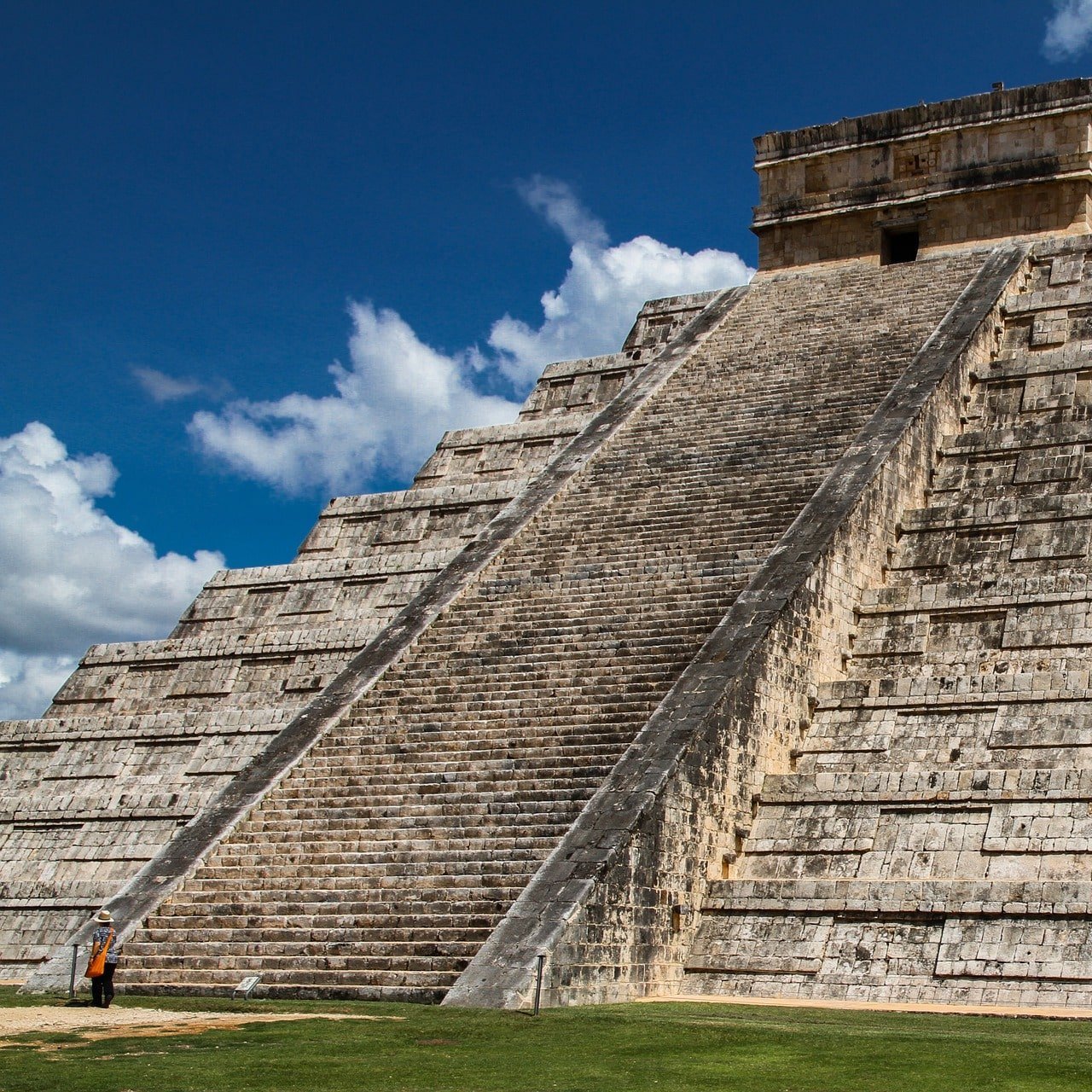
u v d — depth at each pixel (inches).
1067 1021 765.3
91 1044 679.1
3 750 1517.0
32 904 1299.2
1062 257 1541.6
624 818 913.5
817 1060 631.2
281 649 1507.1
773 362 1518.2
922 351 1411.2
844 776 1009.5
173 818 1346.0
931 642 1135.0
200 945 946.1
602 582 1227.2
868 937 910.4
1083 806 926.4
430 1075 607.2
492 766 1047.6
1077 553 1149.7
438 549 1638.8
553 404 1865.2
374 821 1028.5
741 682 1021.2
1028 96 1622.8
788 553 1147.9
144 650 1585.9
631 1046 668.1
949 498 1279.5
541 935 834.8
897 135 1689.2
